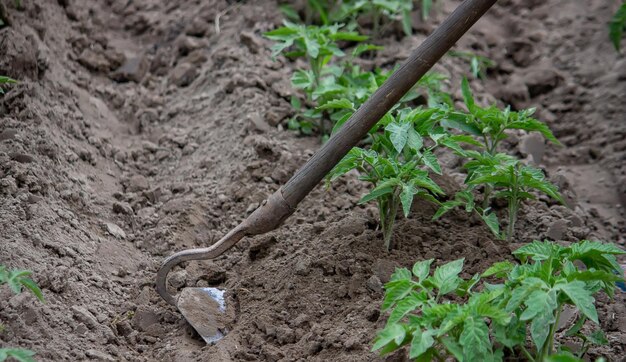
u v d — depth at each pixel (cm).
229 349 405
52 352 383
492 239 459
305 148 538
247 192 508
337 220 480
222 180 521
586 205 541
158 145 559
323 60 552
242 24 641
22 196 453
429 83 548
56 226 452
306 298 428
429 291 381
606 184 566
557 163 588
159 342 420
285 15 646
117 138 558
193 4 665
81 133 534
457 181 501
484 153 446
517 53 671
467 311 343
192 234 487
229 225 495
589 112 627
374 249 446
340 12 638
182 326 429
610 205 548
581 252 375
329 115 559
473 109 456
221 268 461
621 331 414
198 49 624
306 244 462
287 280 438
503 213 487
